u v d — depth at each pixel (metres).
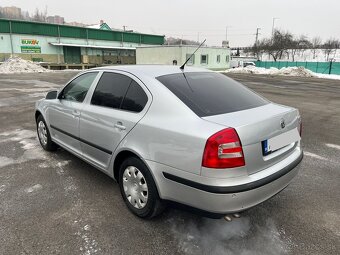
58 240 2.79
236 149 2.41
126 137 3.06
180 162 2.57
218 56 36.09
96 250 2.66
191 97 2.90
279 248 2.71
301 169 4.54
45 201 3.48
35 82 18.19
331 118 8.39
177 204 2.73
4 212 3.24
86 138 3.74
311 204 3.49
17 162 4.66
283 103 11.02
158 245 2.73
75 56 46.03
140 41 54.94
